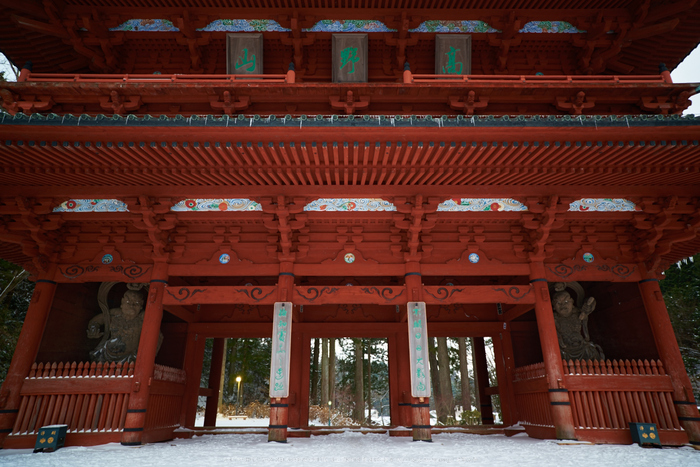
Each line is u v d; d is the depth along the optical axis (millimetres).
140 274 11656
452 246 11969
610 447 9781
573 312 13047
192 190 10859
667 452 9219
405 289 11570
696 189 11023
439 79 12719
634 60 14133
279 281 11438
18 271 22203
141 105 11875
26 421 10211
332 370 38281
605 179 10633
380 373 50250
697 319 25688
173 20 12766
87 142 8664
